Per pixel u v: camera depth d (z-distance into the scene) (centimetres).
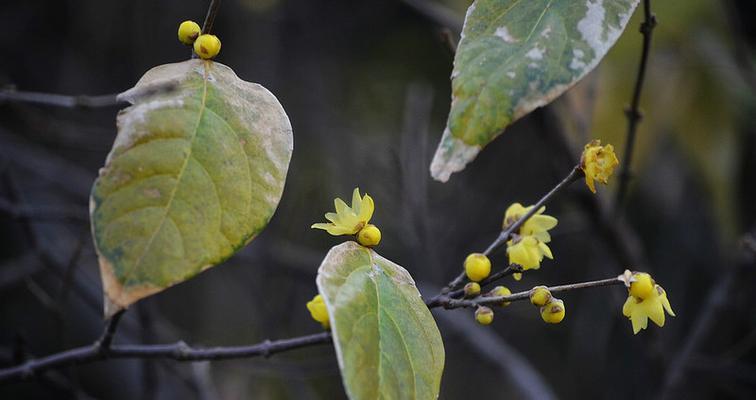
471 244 248
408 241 227
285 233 252
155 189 99
